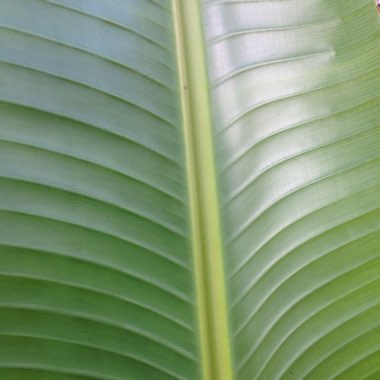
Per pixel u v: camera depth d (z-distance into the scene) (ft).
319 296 1.79
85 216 1.67
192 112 1.69
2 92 1.64
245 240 1.71
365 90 1.83
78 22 1.69
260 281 1.73
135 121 1.69
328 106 1.81
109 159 1.67
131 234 1.68
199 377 1.69
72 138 1.66
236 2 1.77
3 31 1.65
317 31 1.82
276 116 1.77
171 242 1.68
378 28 1.85
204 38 1.72
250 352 1.71
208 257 1.67
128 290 1.68
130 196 1.68
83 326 1.67
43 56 1.66
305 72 1.80
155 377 1.69
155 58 1.70
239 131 1.72
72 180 1.66
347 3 1.84
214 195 1.68
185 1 1.71
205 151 1.68
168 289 1.68
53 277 1.66
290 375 1.76
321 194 1.79
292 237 1.77
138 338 1.69
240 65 1.75
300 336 1.78
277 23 1.79
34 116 1.65
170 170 1.69
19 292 1.64
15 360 1.65
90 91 1.68
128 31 1.70
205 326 1.68
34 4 1.67
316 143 1.80
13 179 1.64
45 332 1.66
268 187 1.75
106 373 1.68
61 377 1.66
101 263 1.67
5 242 1.63
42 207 1.65
